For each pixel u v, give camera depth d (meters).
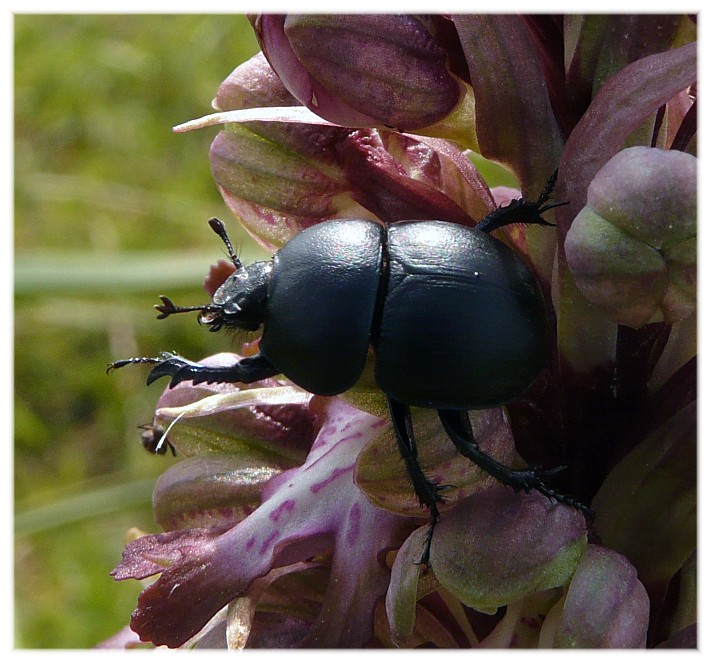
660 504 0.10
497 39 0.09
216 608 0.10
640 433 0.10
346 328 0.10
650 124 0.09
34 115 0.25
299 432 0.10
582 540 0.09
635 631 0.09
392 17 0.10
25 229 0.23
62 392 0.22
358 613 0.10
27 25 0.25
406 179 0.10
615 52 0.09
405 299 0.10
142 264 0.19
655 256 0.09
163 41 0.25
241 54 0.25
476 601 0.09
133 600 0.21
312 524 0.10
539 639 0.10
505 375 0.10
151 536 0.10
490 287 0.10
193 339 0.22
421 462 0.10
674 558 0.10
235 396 0.10
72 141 0.24
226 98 0.10
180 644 0.10
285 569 0.10
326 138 0.10
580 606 0.09
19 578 0.21
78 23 0.25
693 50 0.09
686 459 0.09
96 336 0.22
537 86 0.09
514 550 0.09
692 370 0.10
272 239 0.10
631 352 0.10
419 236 0.10
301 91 0.10
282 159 0.10
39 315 0.22
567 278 0.10
